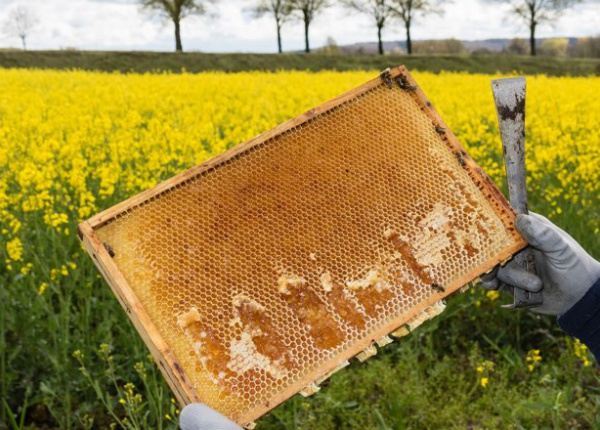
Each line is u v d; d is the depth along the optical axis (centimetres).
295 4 5056
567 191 651
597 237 559
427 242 209
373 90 230
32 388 426
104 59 3703
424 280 203
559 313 233
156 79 1820
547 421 412
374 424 427
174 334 191
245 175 212
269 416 429
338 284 202
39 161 705
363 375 474
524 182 215
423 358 511
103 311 460
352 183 215
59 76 1886
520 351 513
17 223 479
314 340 194
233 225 206
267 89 1511
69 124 993
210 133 883
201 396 184
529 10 4788
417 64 3906
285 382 188
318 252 205
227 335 192
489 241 211
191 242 203
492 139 838
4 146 732
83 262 470
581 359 476
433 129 226
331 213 210
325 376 187
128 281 196
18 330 439
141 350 437
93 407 434
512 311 527
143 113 1227
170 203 207
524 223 209
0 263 498
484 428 421
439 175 219
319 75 2106
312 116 220
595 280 219
